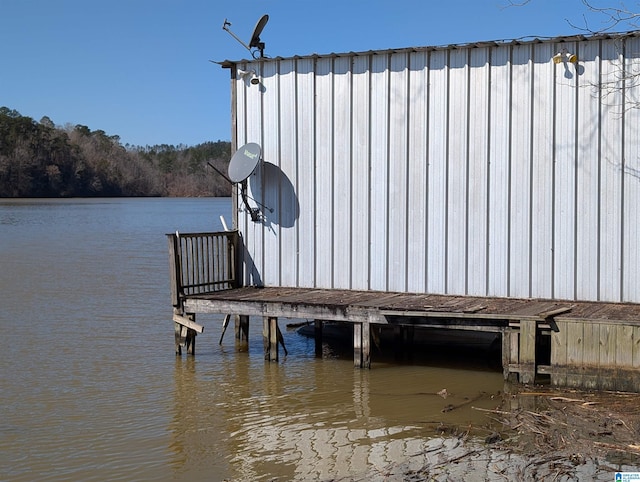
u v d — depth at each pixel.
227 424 8.96
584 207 11.14
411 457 7.56
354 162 12.53
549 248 11.32
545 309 10.24
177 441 8.41
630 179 10.88
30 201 99.31
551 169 11.30
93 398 10.16
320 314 11.16
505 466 7.11
